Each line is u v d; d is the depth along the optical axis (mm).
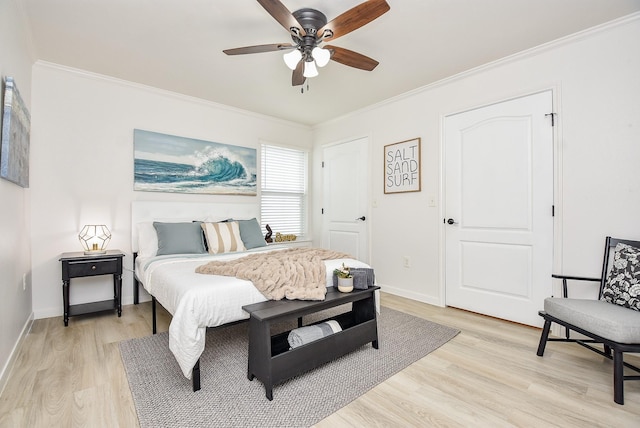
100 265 2789
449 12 2117
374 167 4008
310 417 1504
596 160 2328
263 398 1648
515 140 2756
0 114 1727
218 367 1980
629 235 2195
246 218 4102
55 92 2910
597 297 2316
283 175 4762
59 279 2926
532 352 2207
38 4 2025
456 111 3160
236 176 4125
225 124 4043
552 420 1487
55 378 1822
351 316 2439
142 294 3377
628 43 2191
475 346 2307
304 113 4332
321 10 2090
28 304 2604
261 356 1695
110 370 1922
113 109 3217
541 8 2080
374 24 2252
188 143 3703
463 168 3123
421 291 3463
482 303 2988
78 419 1467
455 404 1612
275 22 2244
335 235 4582
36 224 2814
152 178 3443
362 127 4176
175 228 3082
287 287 1991
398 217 3713
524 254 2711
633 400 1647
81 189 3043
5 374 1761
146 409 1538
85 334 2477
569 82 2451
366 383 1803
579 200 2406
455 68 2975
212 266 2223
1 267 1752
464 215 3117
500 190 2855
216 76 3141
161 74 3096
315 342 1854
